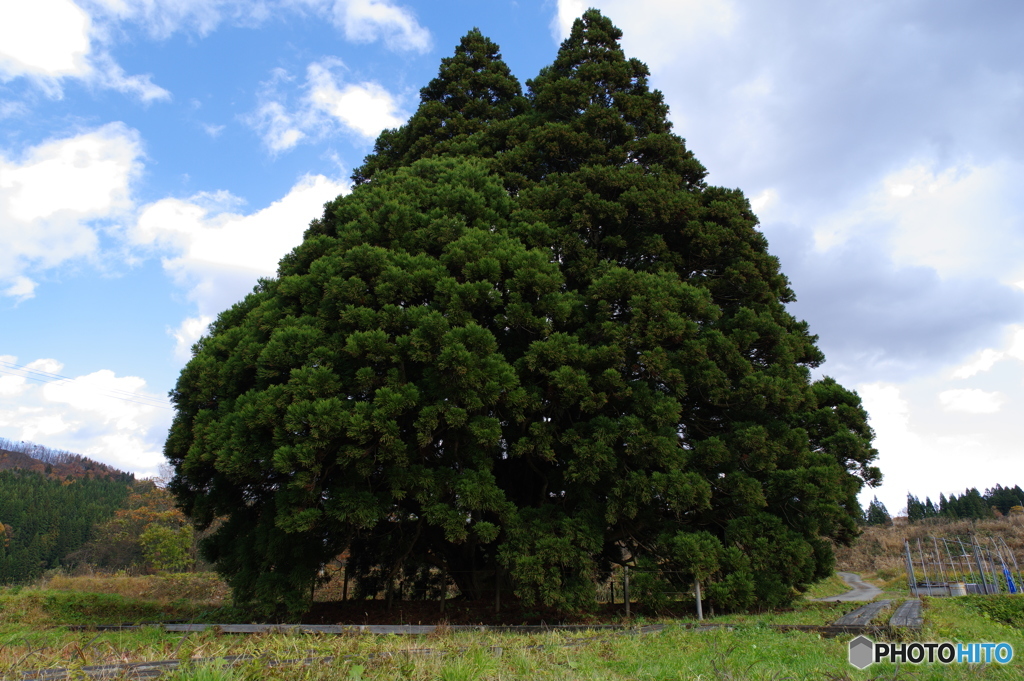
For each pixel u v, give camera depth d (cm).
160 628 1151
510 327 1263
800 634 813
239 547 1282
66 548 4681
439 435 1209
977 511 6231
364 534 1453
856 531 1470
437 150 1844
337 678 524
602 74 1791
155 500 3612
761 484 1288
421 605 1520
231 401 1223
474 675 559
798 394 1304
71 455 10862
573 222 1439
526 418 1275
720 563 1193
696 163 1702
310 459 1011
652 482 1168
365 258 1199
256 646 629
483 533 1127
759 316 1397
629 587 1409
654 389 1266
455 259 1236
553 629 997
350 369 1127
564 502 1326
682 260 1476
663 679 571
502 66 2106
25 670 543
